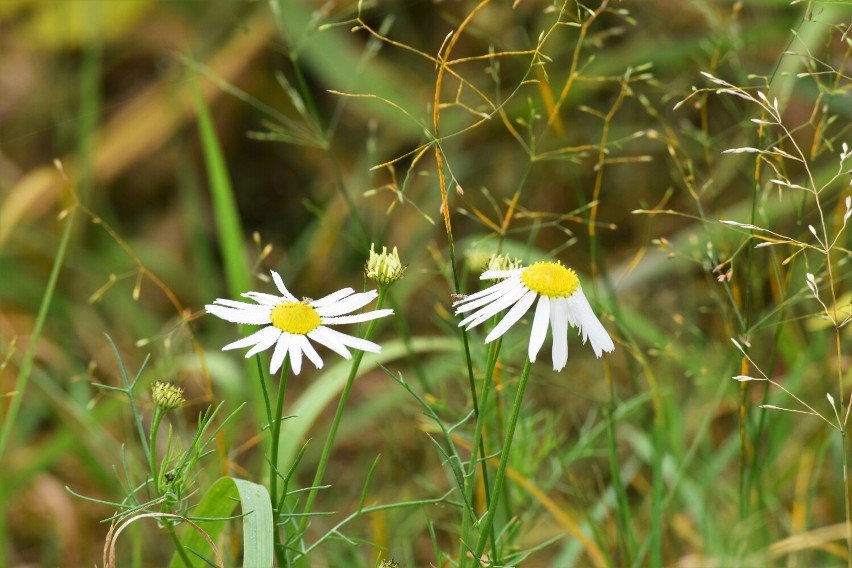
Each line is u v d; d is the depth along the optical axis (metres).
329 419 1.46
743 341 1.00
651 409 1.21
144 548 1.20
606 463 1.30
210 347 1.47
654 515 1.04
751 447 1.06
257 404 1.03
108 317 1.57
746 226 0.95
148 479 0.92
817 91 1.14
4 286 1.52
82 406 1.26
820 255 1.11
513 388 1.06
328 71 1.58
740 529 1.06
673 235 1.58
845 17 1.18
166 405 0.90
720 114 1.44
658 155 1.59
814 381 1.19
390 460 1.26
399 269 0.90
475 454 0.91
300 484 1.34
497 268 0.90
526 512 1.07
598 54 1.50
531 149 1.03
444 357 1.26
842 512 1.11
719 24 1.10
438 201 1.59
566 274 0.89
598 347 0.88
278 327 0.88
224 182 1.09
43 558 1.23
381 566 0.91
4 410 1.30
